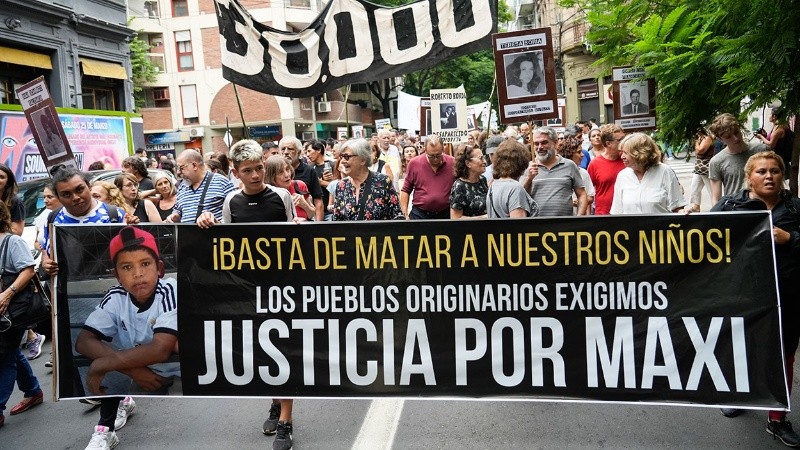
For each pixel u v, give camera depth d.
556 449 4.21
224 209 4.89
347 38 7.48
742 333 4.07
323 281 4.44
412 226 4.36
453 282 4.36
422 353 4.40
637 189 5.76
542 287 4.29
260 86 7.64
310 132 45.31
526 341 4.32
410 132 22.66
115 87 23.86
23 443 4.78
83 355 4.52
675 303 4.15
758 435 4.34
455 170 6.25
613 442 4.29
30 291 5.05
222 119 41.62
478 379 4.37
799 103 4.88
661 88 5.93
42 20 19.44
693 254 4.11
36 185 9.74
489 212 5.39
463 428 4.60
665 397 4.18
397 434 4.54
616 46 6.36
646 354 4.20
